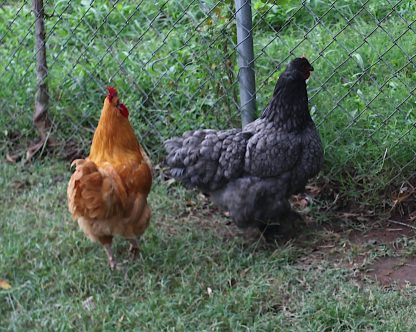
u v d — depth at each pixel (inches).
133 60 138.2
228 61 122.9
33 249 114.1
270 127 110.6
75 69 139.0
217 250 113.6
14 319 103.7
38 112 134.6
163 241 115.3
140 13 150.3
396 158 120.6
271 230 115.5
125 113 110.7
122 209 108.0
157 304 104.9
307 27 147.8
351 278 108.3
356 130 123.4
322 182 122.9
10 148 136.1
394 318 101.3
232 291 106.3
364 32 142.6
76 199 107.2
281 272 109.0
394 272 109.2
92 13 149.9
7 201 125.0
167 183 126.5
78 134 135.0
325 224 118.4
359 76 130.8
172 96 130.4
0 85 140.7
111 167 108.6
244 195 111.7
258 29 139.6
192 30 124.7
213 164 112.5
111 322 102.7
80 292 107.4
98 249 114.5
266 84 127.4
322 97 127.5
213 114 126.3
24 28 151.3
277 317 102.3
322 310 102.5
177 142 115.5
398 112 124.3
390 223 117.5
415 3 147.4
